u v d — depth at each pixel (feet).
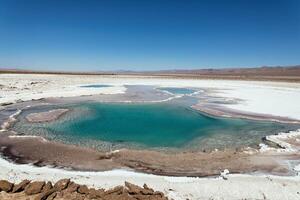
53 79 168.66
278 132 50.26
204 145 42.34
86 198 23.66
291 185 28.02
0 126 49.96
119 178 28.81
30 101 78.74
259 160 35.55
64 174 29.60
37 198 22.76
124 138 45.37
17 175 28.66
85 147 39.86
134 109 71.15
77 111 66.49
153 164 33.71
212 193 26.02
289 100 87.86
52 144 40.63
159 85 150.10
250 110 69.92
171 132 49.60
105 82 162.30
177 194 25.52
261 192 26.32
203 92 114.21
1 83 121.70
